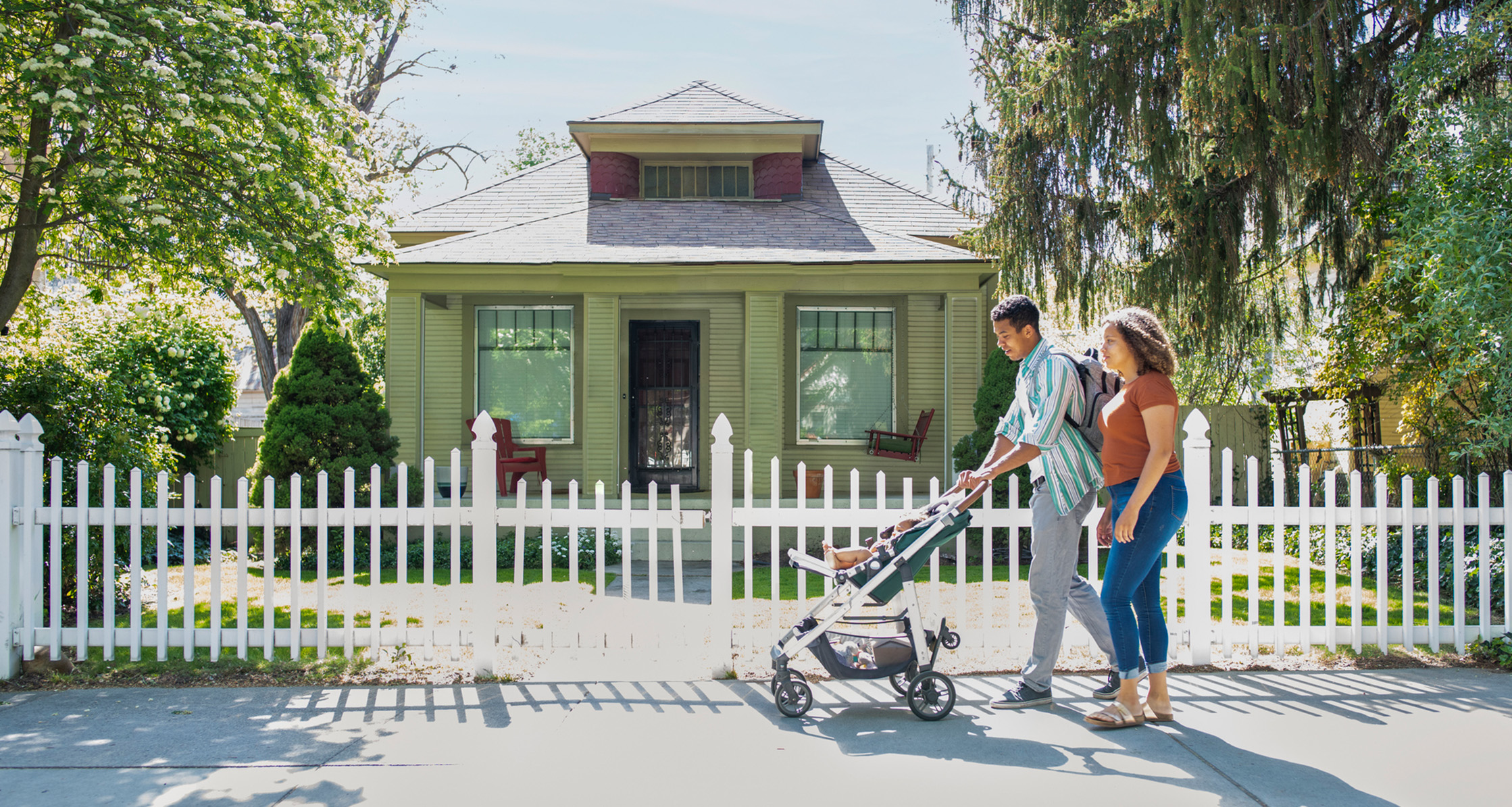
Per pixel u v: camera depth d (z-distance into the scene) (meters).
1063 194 8.94
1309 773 3.58
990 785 3.47
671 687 4.82
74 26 7.44
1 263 9.23
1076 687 4.82
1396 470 8.50
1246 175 8.26
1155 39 7.85
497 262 11.32
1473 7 7.26
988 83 9.11
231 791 3.45
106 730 4.16
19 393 6.84
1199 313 8.96
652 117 13.88
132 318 11.24
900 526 4.63
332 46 8.92
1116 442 4.18
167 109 7.08
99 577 7.12
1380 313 8.38
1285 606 7.19
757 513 5.11
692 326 12.69
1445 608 7.01
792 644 4.32
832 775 3.59
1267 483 11.87
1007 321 4.40
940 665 5.18
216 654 5.14
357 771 3.66
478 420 5.07
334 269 8.52
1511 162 6.35
